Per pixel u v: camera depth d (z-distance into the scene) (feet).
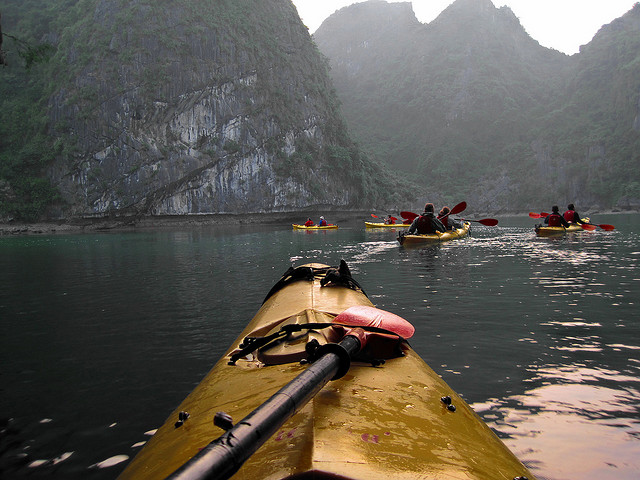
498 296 19.22
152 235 101.09
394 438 3.84
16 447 7.52
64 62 187.11
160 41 190.08
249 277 27.04
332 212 254.47
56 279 29.19
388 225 97.81
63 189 178.40
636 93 338.95
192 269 32.17
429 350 12.01
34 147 179.93
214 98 200.85
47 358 12.33
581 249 39.86
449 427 4.49
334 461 3.19
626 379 9.74
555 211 61.82
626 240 49.44
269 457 3.40
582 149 359.66
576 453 6.75
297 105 238.89
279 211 224.33
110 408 8.94
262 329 8.34
